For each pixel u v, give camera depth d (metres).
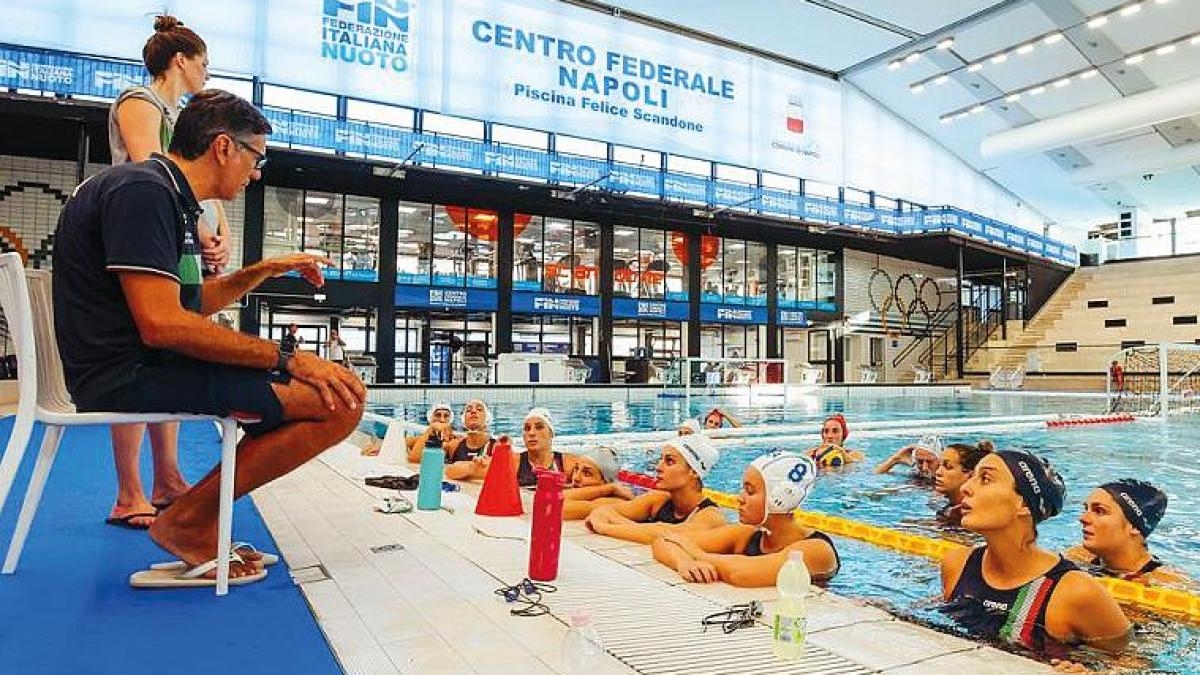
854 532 3.53
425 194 18.86
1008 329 27.09
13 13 12.01
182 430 6.07
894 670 1.61
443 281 19.31
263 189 17.28
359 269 18.36
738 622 1.84
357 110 17.23
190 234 1.97
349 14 15.07
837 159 22.38
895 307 27.12
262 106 14.89
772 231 23.14
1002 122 23.12
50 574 1.98
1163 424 11.05
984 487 2.17
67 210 1.83
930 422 10.78
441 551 2.43
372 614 1.76
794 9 19.20
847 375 26.03
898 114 24.12
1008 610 2.10
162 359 1.84
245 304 17.08
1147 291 26.09
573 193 18.77
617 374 22.20
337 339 16.67
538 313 20.50
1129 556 2.67
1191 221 28.39
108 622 1.64
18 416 1.79
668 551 2.54
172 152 1.97
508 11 17.05
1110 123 19.77
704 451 3.36
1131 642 2.05
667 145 19.31
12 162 14.82
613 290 21.77
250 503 3.19
